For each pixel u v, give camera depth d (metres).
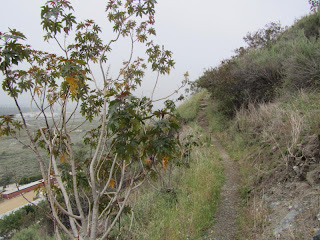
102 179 2.69
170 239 3.27
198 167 5.70
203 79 10.84
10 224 7.97
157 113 2.11
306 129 4.07
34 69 2.22
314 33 9.13
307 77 6.37
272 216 3.18
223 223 3.61
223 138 8.84
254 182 4.44
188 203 4.07
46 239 5.80
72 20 2.28
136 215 4.14
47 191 2.07
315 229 2.40
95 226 2.12
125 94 1.95
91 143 2.92
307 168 3.44
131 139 2.05
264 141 5.43
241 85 9.33
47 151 2.56
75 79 1.98
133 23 3.09
